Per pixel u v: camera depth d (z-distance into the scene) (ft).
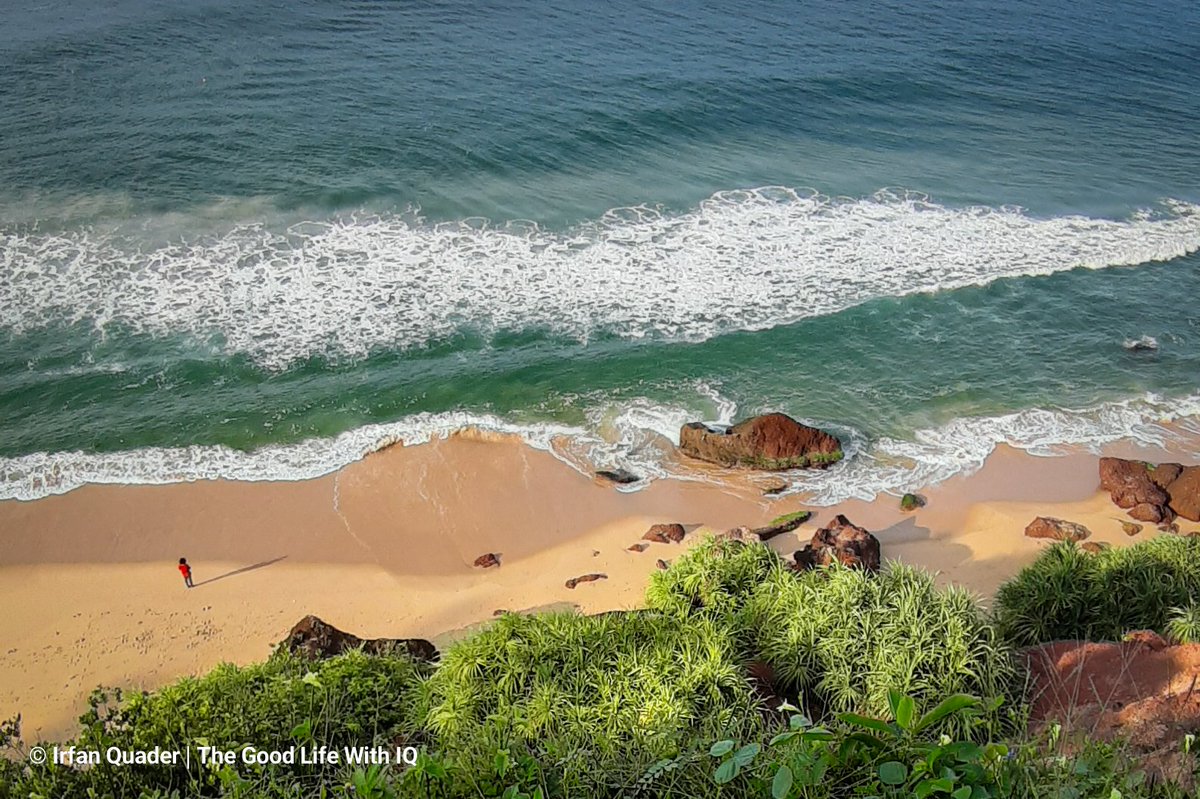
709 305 102.12
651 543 73.82
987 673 41.06
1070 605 56.24
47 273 100.27
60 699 59.21
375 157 126.00
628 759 27.09
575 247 110.52
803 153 139.13
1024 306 105.60
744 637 47.42
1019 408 90.48
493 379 90.33
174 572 69.77
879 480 81.00
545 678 41.42
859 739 19.16
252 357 91.50
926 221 121.70
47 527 73.00
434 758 27.22
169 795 30.53
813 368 94.02
